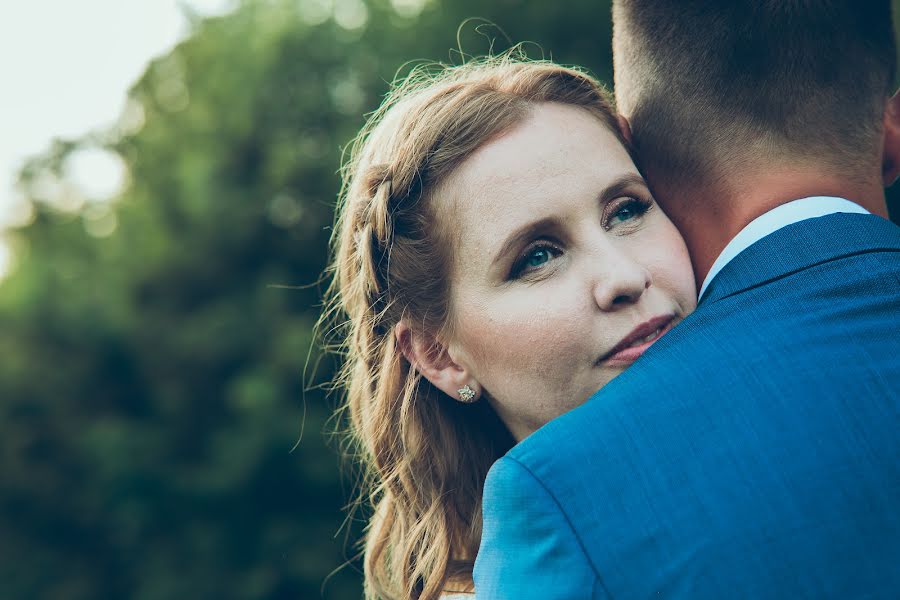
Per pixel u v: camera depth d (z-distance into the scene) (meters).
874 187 1.42
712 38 1.44
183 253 13.09
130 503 11.53
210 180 12.92
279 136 13.20
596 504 1.12
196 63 14.70
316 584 10.51
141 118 15.36
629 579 1.08
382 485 1.91
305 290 12.66
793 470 1.08
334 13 13.84
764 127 1.40
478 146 1.47
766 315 1.22
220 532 10.90
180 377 12.52
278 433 10.59
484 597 1.18
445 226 1.50
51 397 13.20
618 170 1.45
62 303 13.46
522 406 1.47
